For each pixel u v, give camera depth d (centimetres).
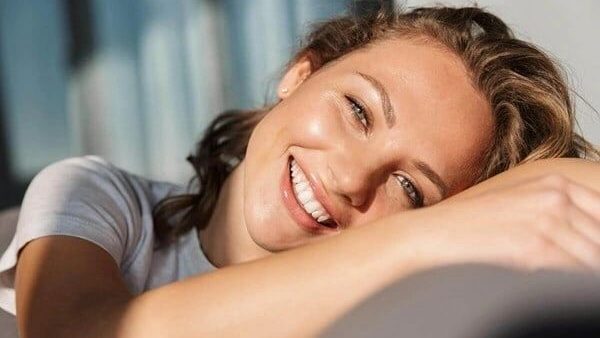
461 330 47
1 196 261
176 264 115
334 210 98
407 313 50
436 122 97
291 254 73
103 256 95
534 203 72
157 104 258
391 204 98
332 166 97
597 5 161
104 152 263
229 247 114
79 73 260
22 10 258
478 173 100
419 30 107
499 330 46
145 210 116
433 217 72
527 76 107
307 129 99
